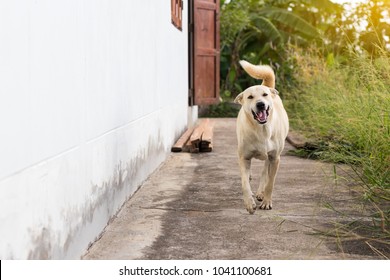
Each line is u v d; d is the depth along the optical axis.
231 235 4.54
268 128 5.19
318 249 4.18
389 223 4.64
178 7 10.46
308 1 17.88
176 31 10.05
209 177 7.00
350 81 10.16
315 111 9.97
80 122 3.95
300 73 14.21
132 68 5.84
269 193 5.37
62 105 3.53
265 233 4.59
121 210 5.32
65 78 3.61
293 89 13.84
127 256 4.02
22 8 2.87
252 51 18.25
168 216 5.13
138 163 6.25
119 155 5.25
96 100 4.40
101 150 4.56
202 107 17.09
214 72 13.77
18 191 2.79
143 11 6.50
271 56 17.84
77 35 3.89
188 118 12.65
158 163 7.73
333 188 6.23
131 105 5.80
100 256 4.01
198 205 5.55
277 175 7.08
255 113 5.11
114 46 5.02
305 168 7.58
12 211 2.71
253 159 8.61
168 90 8.84
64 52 3.59
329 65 13.78
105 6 4.70
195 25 12.73
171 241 4.38
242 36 18.23
